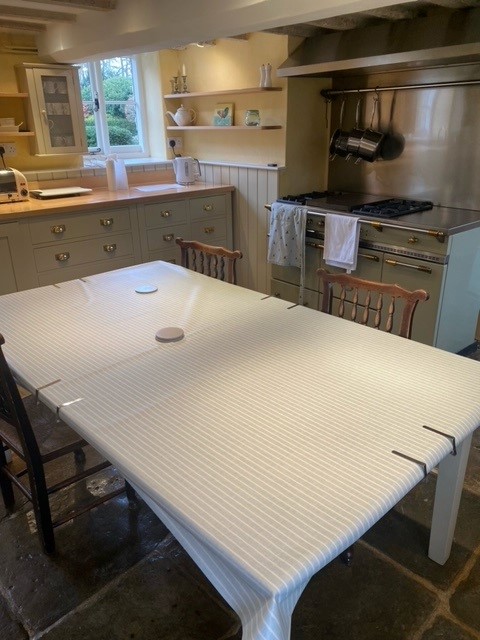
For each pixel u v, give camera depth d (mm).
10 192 3115
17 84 3338
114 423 1148
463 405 1202
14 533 1761
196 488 937
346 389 1283
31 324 1745
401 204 3082
